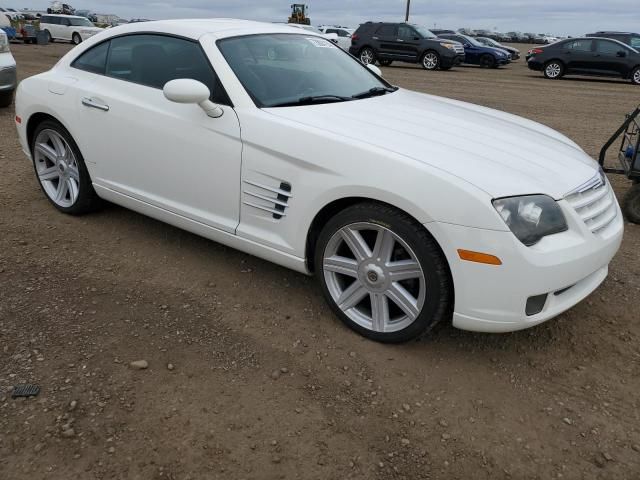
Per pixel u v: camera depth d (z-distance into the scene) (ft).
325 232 9.67
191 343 9.54
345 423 7.94
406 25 70.44
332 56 13.46
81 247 12.86
